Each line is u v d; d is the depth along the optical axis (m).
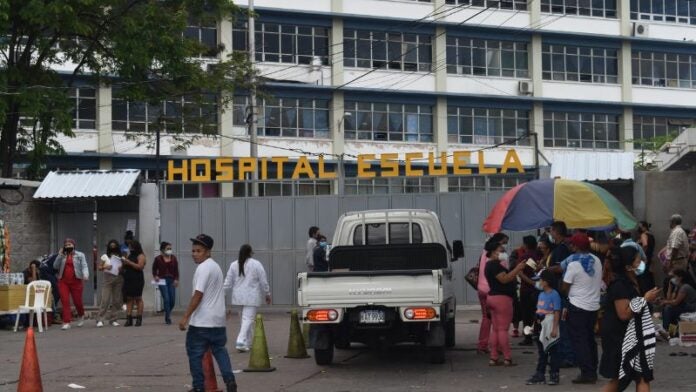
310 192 48.19
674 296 16.16
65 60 32.22
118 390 12.17
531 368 13.66
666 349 15.10
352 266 15.79
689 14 56.81
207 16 33.03
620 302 9.27
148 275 26.83
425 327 14.06
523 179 28.69
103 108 44.81
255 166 30.02
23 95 28.23
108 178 26.86
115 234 27.64
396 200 27.02
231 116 46.88
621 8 54.91
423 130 50.97
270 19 47.81
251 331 16.30
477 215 26.69
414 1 50.75
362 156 30.28
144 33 29.09
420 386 12.15
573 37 53.69
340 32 49.12
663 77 56.06
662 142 50.59
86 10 29.08
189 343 10.84
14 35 29.22
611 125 55.00
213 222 27.67
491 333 14.09
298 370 13.96
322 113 49.09
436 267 15.60
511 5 52.78
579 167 25.16
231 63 36.78
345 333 14.45
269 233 27.47
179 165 46.00
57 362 15.18
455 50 51.56
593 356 12.06
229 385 10.82
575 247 12.05
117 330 20.86
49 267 23.73
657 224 23.78
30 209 26.94
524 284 16.31
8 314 21.31
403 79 50.34
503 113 52.56
